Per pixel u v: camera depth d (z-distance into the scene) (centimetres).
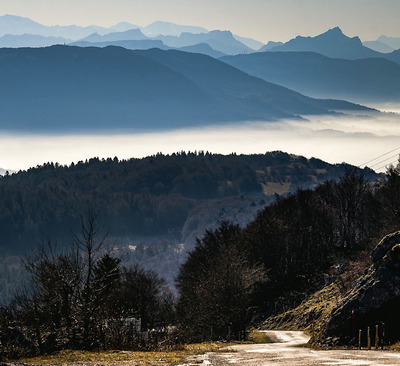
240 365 3133
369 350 4103
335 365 2858
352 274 11406
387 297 4816
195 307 11069
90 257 5297
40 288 5200
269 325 12912
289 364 3069
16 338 4688
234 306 9781
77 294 5112
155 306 11400
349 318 4962
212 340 9781
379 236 13900
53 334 4981
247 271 10438
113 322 5672
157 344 6172
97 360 3497
